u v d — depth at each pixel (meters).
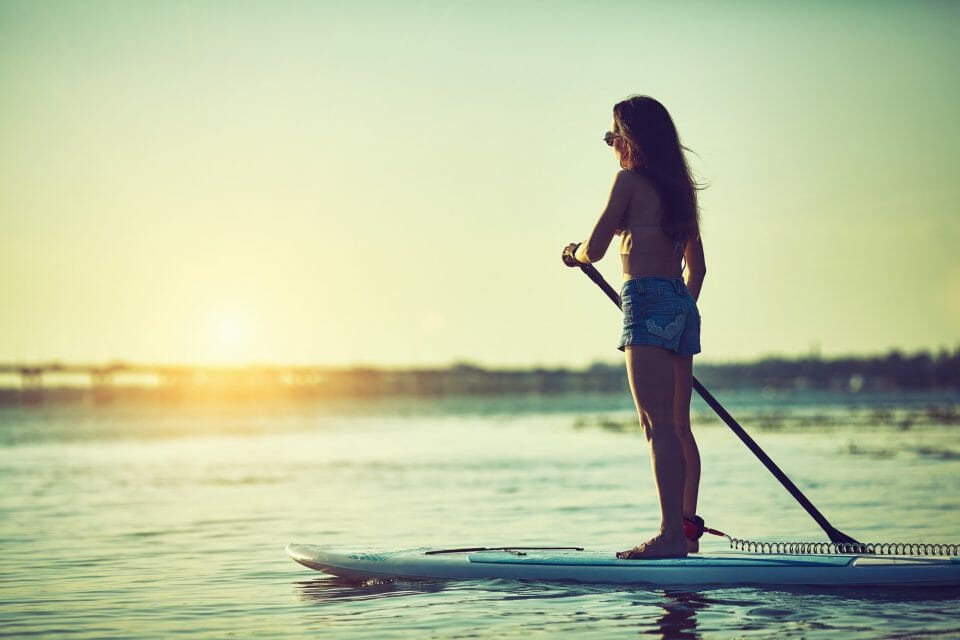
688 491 5.73
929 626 4.58
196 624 5.07
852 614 4.82
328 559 6.27
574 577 5.66
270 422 58.19
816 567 5.38
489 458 20.39
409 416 66.06
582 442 26.02
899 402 75.88
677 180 5.46
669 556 5.54
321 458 21.92
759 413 46.31
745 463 16.66
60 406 150.62
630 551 5.64
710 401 5.86
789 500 10.85
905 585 5.29
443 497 12.24
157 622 5.15
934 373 149.38
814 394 136.75
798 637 4.43
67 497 13.47
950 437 23.53
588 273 5.78
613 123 5.65
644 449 22.27
